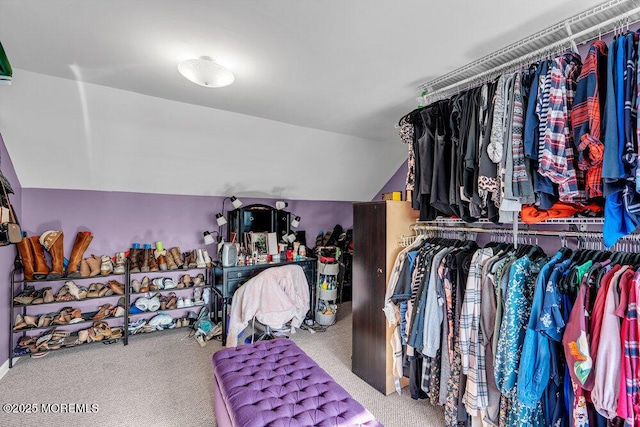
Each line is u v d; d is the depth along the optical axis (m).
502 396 1.53
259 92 2.35
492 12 1.39
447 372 1.79
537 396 1.32
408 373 2.10
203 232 3.71
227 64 1.91
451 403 1.74
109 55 1.82
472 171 1.63
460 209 1.70
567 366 1.29
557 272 1.38
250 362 1.79
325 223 4.69
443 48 1.71
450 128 1.76
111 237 3.21
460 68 1.94
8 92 2.13
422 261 1.96
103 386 2.24
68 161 2.76
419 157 1.92
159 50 1.76
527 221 1.58
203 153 3.15
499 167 1.45
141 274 3.32
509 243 1.92
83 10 1.42
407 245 2.25
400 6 1.36
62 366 2.52
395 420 1.90
